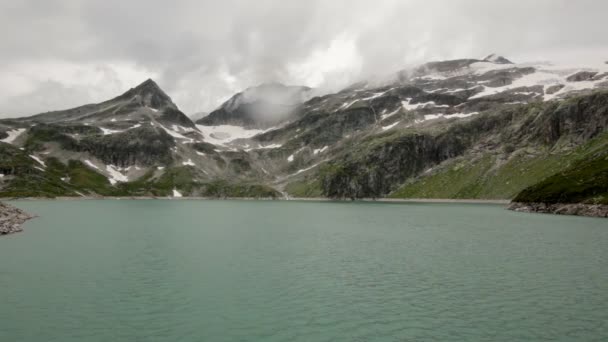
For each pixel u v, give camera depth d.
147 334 36.03
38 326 37.62
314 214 184.75
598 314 40.97
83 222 136.25
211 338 35.25
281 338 35.38
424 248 80.25
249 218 161.12
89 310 42.06
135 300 45.31
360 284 52.28
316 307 43.41
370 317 40.44
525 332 36.62
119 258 69.06
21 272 58.03
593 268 60.88
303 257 70.81
